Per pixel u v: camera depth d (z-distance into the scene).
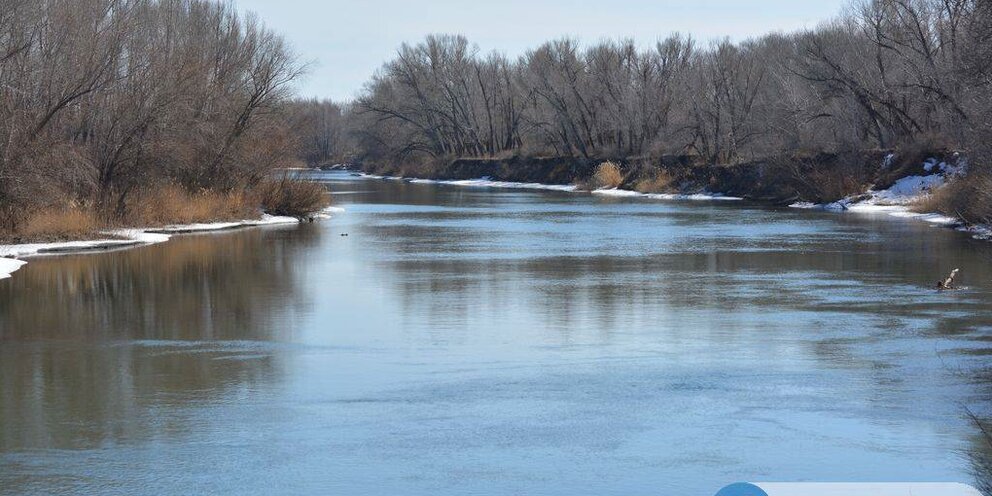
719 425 17.94
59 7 55.22
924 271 40.00
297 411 18.81
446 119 168.50
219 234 59.81
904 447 16.61
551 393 20.16
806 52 98.25
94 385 20.92
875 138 100.00
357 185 144.75
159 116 60.25
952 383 20.88
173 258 45.41
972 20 66.06
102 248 50.22
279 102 75.25
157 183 63.59
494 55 165.75
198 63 65.25
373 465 15.78
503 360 23.22
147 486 14.83
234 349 24.56
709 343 25.22
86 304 31.83
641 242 53.72
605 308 30.81
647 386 20.73
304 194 75.31
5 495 14.42
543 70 145.38
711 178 106.38
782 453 16.34
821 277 38.41
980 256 45.16
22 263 42.94
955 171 75.19
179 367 22.56
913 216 71.81
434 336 26.20
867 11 91.75
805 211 80.75
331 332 26.77
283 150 75.44
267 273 39.81
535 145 154.75
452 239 55.94
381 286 35.91
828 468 15.60
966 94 69.44
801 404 19.30
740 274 39.41
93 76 56.81
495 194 116.31
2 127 49.66
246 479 15.14
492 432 17.52
